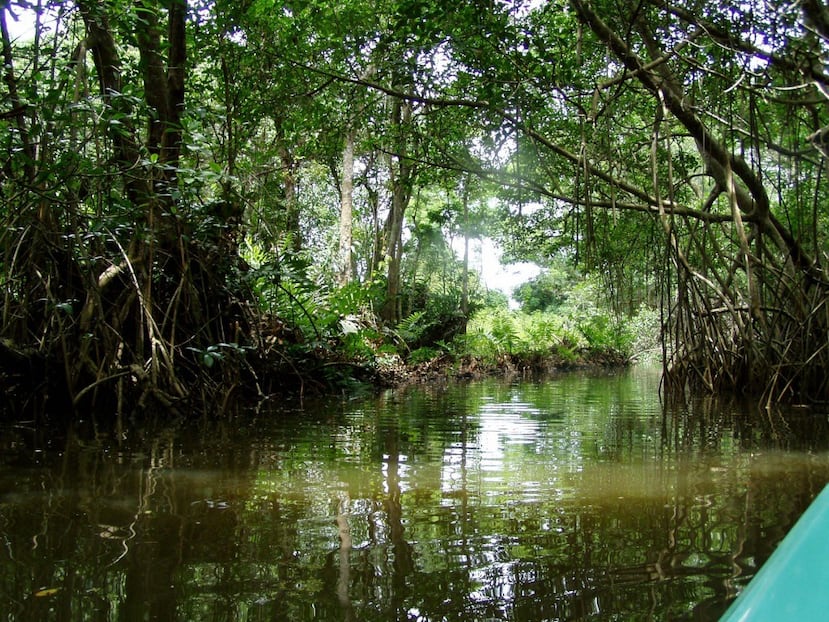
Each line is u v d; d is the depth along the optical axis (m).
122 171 4.84
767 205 7.57
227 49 6.66
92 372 4.66
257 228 8.66
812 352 6.87
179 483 2.69
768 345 6.97
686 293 7.34
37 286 4.70
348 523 2.14
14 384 4.60
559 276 31.84
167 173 5.73
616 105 7.83
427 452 3.48
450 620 1.41
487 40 6.07
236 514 2.22
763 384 6.95
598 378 11.81
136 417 4.68
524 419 4.99
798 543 0.56
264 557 1.80
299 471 2.96
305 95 6.93
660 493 2.58
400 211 15.29
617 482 2.77
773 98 6.09
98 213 4.79
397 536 2.00
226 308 6.04
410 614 1.43
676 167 8.92
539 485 2.71
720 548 1.89
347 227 13.14
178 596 1.53
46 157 4.52
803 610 0.49
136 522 2.13
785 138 8.48
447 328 15.56
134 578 1.65
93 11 4.67
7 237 4.55
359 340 8.47
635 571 1.71
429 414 5.31
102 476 2.79
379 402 6.38
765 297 7.82
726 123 6.41
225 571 1.68
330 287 11.03
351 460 3.23
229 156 6.70
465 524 2.14
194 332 5.45
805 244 8.73
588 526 2.11
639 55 7.59
